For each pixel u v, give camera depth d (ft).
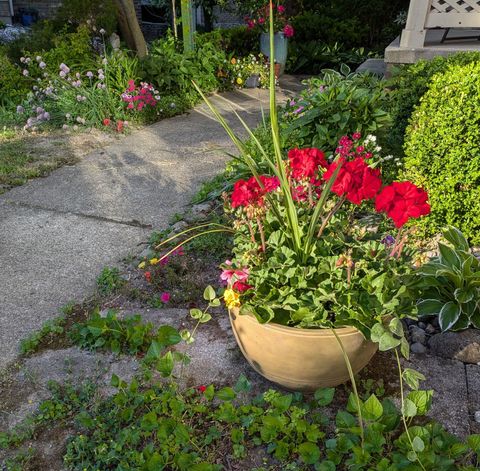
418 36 18.44
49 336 9.02
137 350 8.49
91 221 13.44
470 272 8.55
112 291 10.32
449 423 7.10
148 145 19.89
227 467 6.51
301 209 8.10
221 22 48.29
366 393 7.55
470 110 10.33
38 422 7.17
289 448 6.63
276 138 6.70
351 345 6.74
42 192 15.34
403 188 6.65
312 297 6.92
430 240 11.66
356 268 6.95
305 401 7.51
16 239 12.50
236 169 15.23
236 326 7.26
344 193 7.04
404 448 6.23
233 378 7.97
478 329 8.71
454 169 10.85
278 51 32.55
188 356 8.43
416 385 6.40
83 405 7.34
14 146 19.40
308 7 41.06
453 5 17.81
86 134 21.09
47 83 24.12
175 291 10.16
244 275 6.98
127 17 28.48
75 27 31.04
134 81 24.07
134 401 7.22
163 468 6.42
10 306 9.93
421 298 8.94
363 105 14.33
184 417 7.14
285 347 6.73
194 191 15.39
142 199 14.82
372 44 39.91
